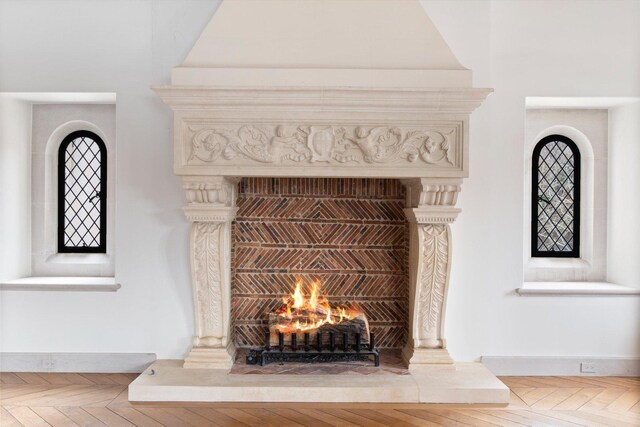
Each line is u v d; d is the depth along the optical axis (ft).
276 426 13.79
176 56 17.76
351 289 18.51
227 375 16.01
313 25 16.34
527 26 17.94
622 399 15.88
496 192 17.78
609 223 20.11
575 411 14.98
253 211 18.42
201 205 16.47
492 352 17.89
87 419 14.15
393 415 14.58
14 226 19.29
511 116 17.84
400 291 18.52
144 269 17.83
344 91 15.57
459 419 14.38
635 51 18.01
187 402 15.15
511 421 14.26
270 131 16.03
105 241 20.54
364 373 16.22
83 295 17.88
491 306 17.84
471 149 17.79
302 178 18.40
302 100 15.74
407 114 15.92
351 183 18.44
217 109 15.89
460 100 15.69
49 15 17.78
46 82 17.84
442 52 16.24
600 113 20.20
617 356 18.04
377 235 18.49
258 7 16.46
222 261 16.79
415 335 16.92
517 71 17.90
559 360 17.90
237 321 18.47
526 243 20.56
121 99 17.78
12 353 17.90
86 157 20.48
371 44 16.26
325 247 18.48
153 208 17.78
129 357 17.80
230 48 16.28
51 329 17.94
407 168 16.05
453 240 17.76
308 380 15.65
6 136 18.84
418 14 16.44
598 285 19.35
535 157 20.61
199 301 16.98
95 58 17.80
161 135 17.76
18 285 17.88
